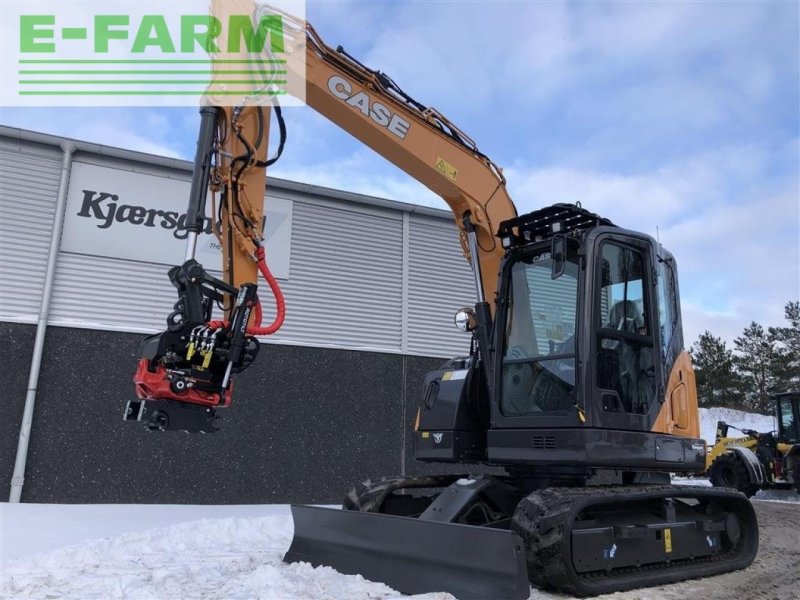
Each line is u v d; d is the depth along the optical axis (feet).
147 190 31.50
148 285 30.99
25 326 28.53
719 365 123.24
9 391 27.84
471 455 17.88
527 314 16.89
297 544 17.20
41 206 29.68
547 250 16.80
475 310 18.42
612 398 15.34
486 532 13.15
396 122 17.85
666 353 17.51
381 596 13.43
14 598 13.20
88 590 13.82
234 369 13.48
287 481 32.12
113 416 29.19
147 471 29.32
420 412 19.30
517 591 12.43
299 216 35.06
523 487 17.46
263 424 32.17
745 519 19.08
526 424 15.83
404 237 37.81
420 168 18.34
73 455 28.25
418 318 37.37
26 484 27.32
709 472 44.98
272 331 14.12
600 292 15.76
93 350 29.45
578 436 14.74
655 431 16.20
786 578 16.93
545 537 13.79
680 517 17.80
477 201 19.06
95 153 30.60
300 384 33.45
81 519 23.29
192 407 12.73
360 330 35.58
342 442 33.88
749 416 115.14
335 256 35.65
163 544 19.20
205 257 32.27
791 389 120.16
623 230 16.79
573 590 13.85
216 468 30.68
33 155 29.89
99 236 30.35
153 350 12.46
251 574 14.62
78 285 29.68
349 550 15.78
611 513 15.78
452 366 19.30
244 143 14.74
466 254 19.67
